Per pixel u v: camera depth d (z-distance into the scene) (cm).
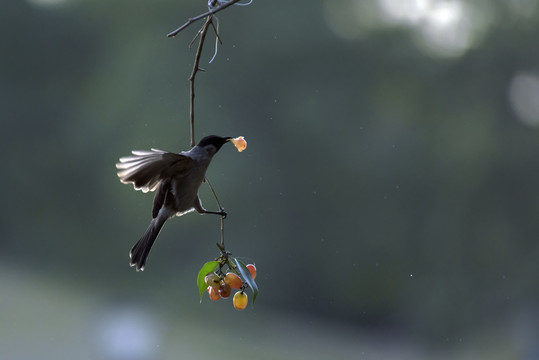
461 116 2933
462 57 2967
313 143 2991
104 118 2966
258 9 2988
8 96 3238
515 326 2552
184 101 2834
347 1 3139
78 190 3122
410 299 2895
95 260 3109
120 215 3038
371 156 3002
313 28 3023
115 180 2988
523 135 2808
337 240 2981
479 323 2653
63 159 3131
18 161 3191
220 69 2897
